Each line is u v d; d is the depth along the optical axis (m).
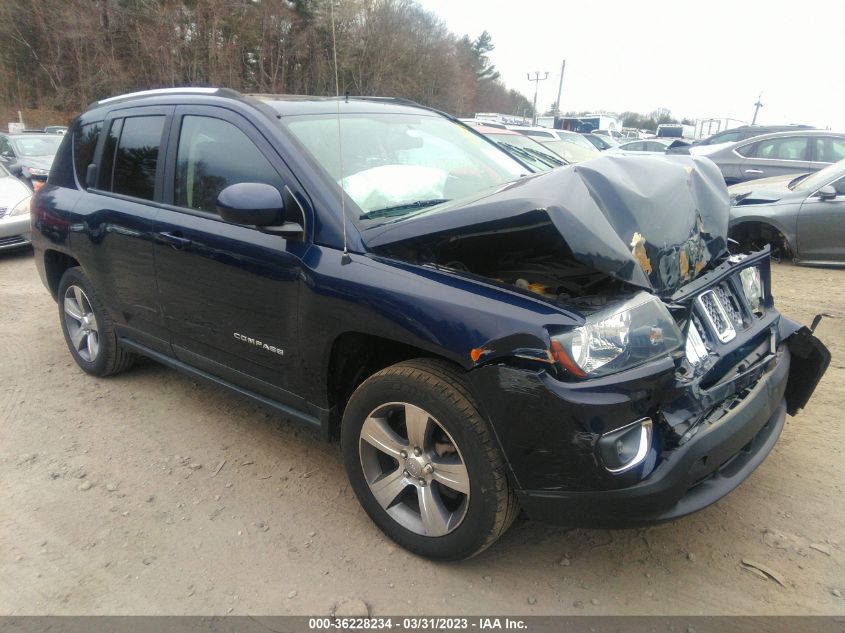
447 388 2.29
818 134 9.88
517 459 2.17
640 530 2.76
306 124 3.00
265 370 2.99
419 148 3.32
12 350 5.00
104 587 2.48
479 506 2.29
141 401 4.08
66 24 36.50
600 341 2.06
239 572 2.55
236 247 2.89
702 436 2.17
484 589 2.44
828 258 7.09
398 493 2.59
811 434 3.49
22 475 3.24
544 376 2.04
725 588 2.42
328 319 2.55
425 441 2.44
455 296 2.24
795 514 2.83
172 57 32.72
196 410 3.95
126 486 3.14
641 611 2.32
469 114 54.03
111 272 3.74
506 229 2.22
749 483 3.06
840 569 2.50
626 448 2.08
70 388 4.28
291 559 2.62
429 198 3.00
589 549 2.66
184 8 32.62
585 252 2.10
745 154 10.42
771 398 2.55
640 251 2.32
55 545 2.72
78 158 4.14
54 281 4.56
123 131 3.75
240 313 2.97
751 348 2.73
